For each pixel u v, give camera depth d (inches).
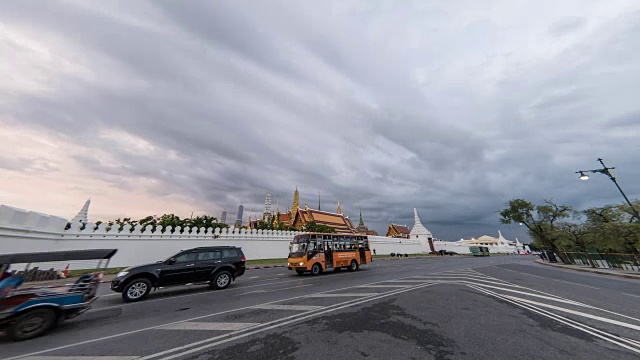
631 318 245.4
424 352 165.0
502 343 181.2
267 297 349.1
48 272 497.7
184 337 197.3
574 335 197.8
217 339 191.5
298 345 177.3
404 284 466.6
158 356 163.9
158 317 256.4
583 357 159.0
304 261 621.6
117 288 332.2
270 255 1143.6
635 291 408.5
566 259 1121.4
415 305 295.7
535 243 1432.1
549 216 1226.0
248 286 453.7
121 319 250.7
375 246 1811.0
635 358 157.8
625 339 189.8
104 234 708.0
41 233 561.0
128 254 743.1
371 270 768.3
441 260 1381.6
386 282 495.2
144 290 348.5
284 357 158.4
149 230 799.7
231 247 466.9
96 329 222.1
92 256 274.7
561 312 266.7
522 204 1295.5
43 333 208.2
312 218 2094.0
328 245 706.2
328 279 548.7
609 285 478.6
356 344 178.5
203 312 272.5
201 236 925.2
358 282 497.4
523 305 297.3
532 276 616.4
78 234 657.6
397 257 1696.6
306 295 360.8
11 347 184.2
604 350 169.9
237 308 287.6
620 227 871.1
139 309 290.4
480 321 233.1
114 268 684.1
